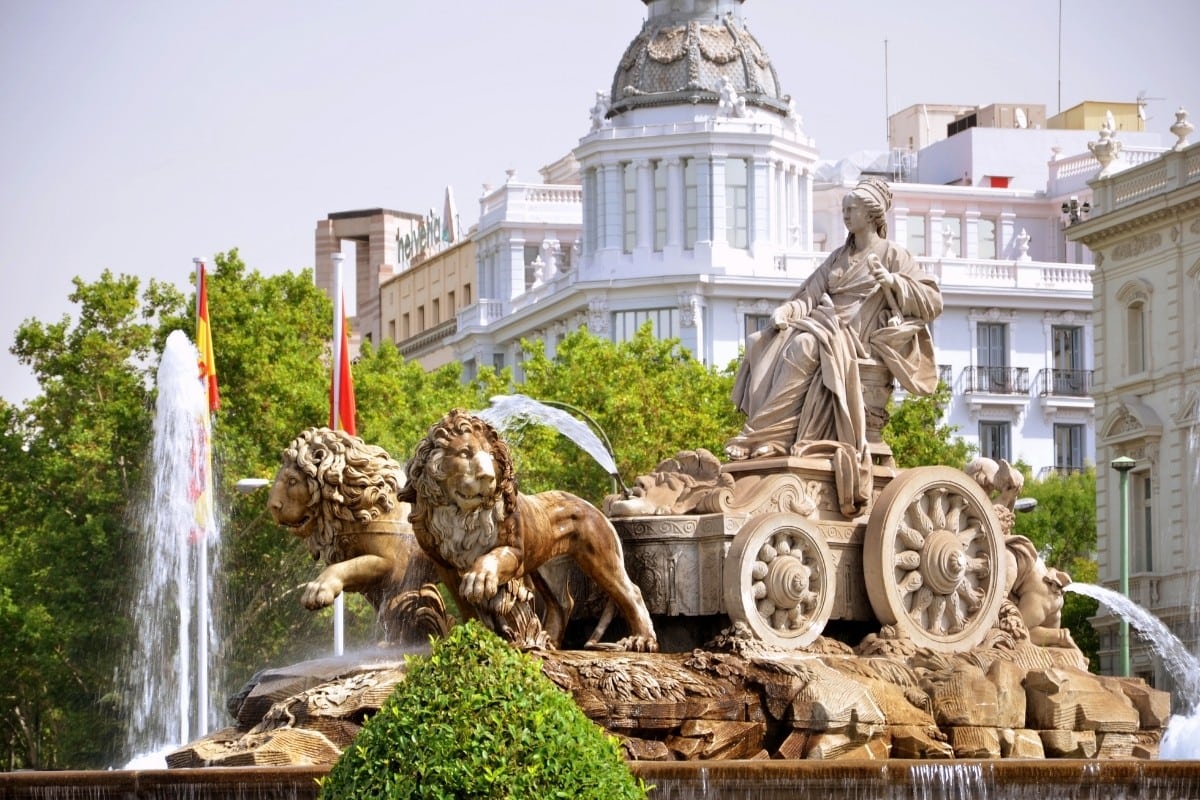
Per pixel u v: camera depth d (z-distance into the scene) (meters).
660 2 104.56
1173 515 70.25
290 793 16.00
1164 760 16.62
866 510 20.42
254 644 56.09
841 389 20.45
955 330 104.75
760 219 99.88
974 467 21.84
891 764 16.28
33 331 61.06
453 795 12.77
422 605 18.92
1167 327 70.94
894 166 122.56
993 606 20.69
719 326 99.00
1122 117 122.56
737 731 17.81
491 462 18.12
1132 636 68.94
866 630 20.48
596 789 12.91
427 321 127.19
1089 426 105.88
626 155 100.00
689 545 19.61
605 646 18.89
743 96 101.81
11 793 16.69
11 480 59.84
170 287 61.59
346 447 19.53
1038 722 19.67
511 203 113.50
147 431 58.41
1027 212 116.12
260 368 58.28
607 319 99.56
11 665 58.34
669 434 61.94
